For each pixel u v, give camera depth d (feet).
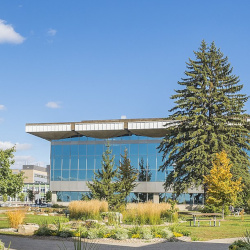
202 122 130.41
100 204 94.73
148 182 200.75
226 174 107.86
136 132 201.26
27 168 522.06
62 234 55.52
